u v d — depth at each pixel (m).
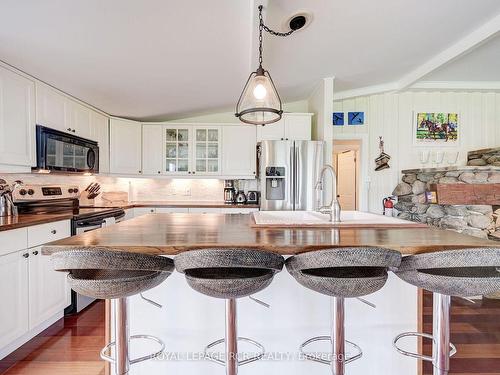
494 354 1.96
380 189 4.37
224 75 2.99
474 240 1.25
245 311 1.57
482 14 2.47
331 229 1.57
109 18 1.88
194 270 1.21
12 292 1.89
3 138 2.20
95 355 1.93
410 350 1.58
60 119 2.88
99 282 1.06
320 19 2.31
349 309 1.58
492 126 4.31
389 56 3.17
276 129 4.09
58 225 2.33
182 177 4.21
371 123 4.38
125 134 4.02
